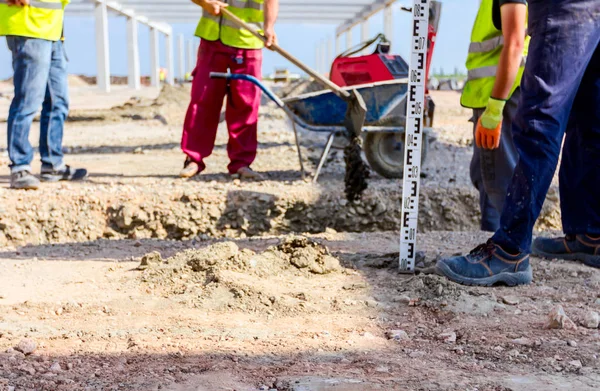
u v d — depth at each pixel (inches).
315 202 210.1
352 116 198.5
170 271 125.6
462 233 172.2
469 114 574.6
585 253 135.0
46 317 104.7
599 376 80.1
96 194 203.8
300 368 82.4
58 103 236.1
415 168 124.6
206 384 76.6
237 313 106.4
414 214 125.9
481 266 120.0
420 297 112.3
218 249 129.8
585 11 109.5
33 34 213.2
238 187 217.3
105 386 75.9
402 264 127.2
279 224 207.3
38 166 278.1
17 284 124.9
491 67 152.3
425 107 248.4
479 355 88.2
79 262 142.9
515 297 113.9
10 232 190.5
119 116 545.0
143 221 200.2
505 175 157.3
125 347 90.5
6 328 97.9
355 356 87.4
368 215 211.2
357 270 131.1
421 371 81.5
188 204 204.5
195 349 89.5
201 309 108.2
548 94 110.6
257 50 238.5
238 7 232.1
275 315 105.3
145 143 366.6
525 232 118.6
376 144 243.0
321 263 129.1
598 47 121.5
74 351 88.7
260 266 126.5
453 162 288.4
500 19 122.7
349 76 279.1
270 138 377.4
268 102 615.2
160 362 84.4
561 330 97.7
